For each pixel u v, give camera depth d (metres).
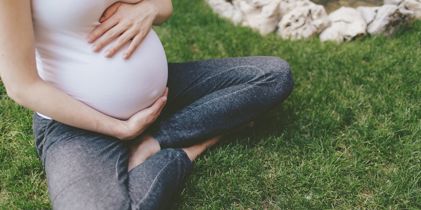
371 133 2.41
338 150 2.38
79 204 1.79
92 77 1.92
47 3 1.76
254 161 2.28
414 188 2.14
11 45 1.74
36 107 1.86
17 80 1.80
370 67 2.93
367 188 2.16
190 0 3.87
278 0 3.44
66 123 1.93
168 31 3.46
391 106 2.59
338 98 2.68
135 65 1.98
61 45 1.87
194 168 2.24
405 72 2.86
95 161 1.92
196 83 2.35
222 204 2.10
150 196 1.90
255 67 2.31
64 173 1.87
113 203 1.82
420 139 2.38
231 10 3.70
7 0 1.67
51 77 1.93
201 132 2.24
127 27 1.95
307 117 2.53
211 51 3.21
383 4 3.59
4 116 2.57
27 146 2.39
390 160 2.30
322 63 3.00
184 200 2.11
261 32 3.46
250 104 2.27
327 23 3.38
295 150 2.34
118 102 2.00
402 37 3.25
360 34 3.26
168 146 2.22
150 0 2.14
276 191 2.15
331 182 2.17
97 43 1.89
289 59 3.08
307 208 2.06
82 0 1.79
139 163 2.11
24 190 2.17
